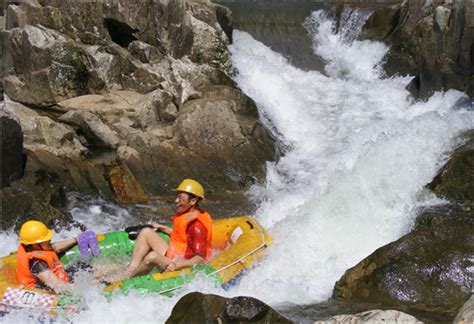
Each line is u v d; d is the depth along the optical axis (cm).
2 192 1049
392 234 926
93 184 1159
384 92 1523
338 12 1825
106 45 1456
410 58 1568
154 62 1430
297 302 782
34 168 1150
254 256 830
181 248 827
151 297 744
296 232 905
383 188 1005
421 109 1408
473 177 991
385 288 788
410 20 1611
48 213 1037
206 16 1494
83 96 1380
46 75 1363
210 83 1401
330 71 1633
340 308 764
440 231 843
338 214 955
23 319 721
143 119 1295
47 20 1491
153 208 1123
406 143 1094
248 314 614
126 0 1439
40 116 1306
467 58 1330
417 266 800
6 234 998
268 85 1493
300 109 1463
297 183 1233
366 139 1334
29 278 752
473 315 592
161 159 1220
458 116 1202
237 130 1280
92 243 845
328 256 893
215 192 1201
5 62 1435
